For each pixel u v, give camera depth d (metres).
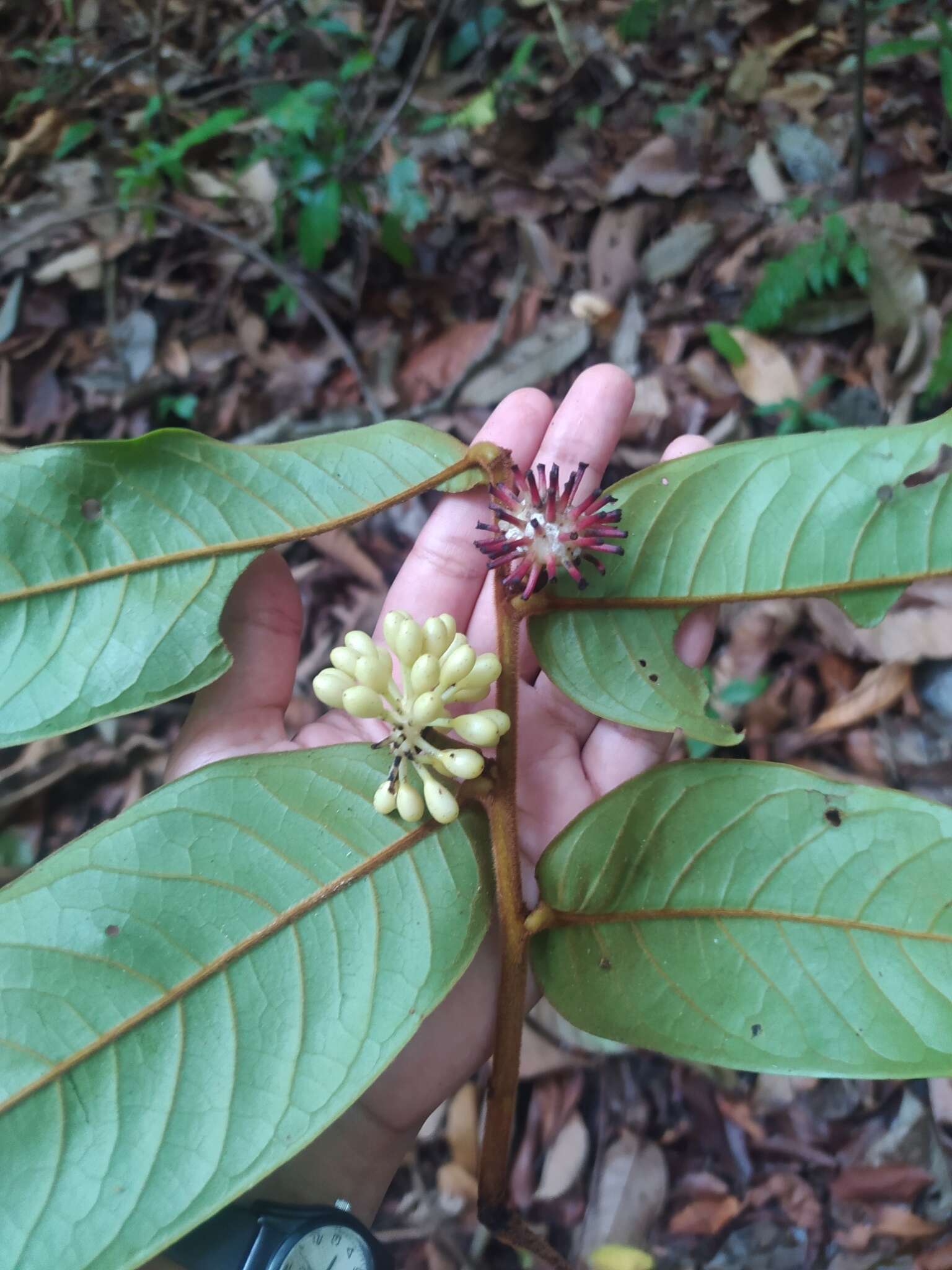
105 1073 0.18
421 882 0.20
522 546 0.22
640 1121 0.38
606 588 0.23
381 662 0.21
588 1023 0.21
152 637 0.22
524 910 0.22
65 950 0.18
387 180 0.57
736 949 0.21
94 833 0.19
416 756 0.21
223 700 0.28
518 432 0.31
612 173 0.58
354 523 0.24
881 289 0.48
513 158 0.60
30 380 0.55
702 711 0.23
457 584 0.31
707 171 0.56
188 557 0.22
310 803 0.21
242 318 0.56
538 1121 0.39
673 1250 0.37
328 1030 0.19
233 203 0.59
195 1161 0.17
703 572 0.23
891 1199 0.36
